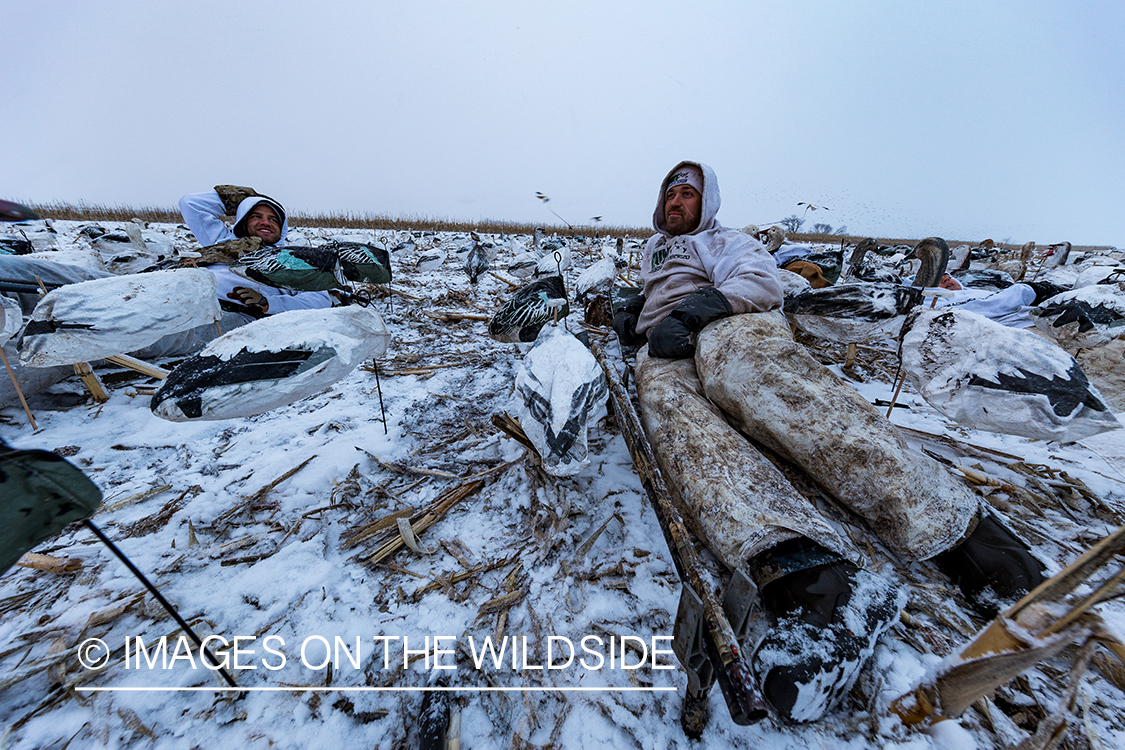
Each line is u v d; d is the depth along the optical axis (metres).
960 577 1.51
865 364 3.83
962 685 0.96
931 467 1.59
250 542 1.72
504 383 3.29
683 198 3.24
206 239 4.20
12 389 2.53
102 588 1.50
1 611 1.42
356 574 1.62
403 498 2.01
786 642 1.16
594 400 1.68
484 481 2.12
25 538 0.77
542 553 1.71
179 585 1.53
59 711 1.18
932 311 2.05
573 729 1.18
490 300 6.09
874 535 1.75
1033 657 0.82
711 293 2.53
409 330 4.61
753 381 1.91
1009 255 13.61
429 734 1.12
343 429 2.58
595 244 13.83
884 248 10.80
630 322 3.41
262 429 2.56
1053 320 2.66
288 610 1.47
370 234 15.70
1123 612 1.43
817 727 1.16
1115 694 1.22
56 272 2.90
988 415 1.80
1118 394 2.47
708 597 1.01
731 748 1.13
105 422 2.55
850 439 1.65
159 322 2.16
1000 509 1.93
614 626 1.44
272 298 3.57
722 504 1.49
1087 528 1.83
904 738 1.13
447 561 1.69
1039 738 0.90
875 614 1.19
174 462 2.23
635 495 2.02
